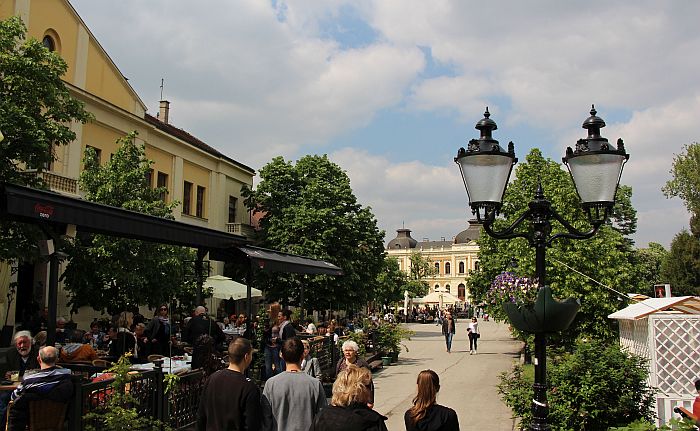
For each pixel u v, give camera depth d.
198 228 11.15
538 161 31.56
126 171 21.58
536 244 5.92
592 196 5.75
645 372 8.80
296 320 18.78
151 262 19.75
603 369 8.60
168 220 10.21
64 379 6.50
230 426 5.15
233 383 5.26
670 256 47.84
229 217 40.34
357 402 4.76
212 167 38.25
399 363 24.12
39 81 15.51
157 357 10.69
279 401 5.48
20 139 14.75
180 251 21.55
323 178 38.59
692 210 46.31
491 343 37.03
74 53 25.75
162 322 12.93
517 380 10.08
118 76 28.89
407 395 15.25
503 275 6.49
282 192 38.16
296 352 5.74
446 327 29.91
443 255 127.25
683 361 10.48
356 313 39.06
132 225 9.19
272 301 35.12
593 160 5.73
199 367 9.12
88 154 21.70
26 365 9.13
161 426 7.76
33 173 15.48
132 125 29.64
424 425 5.15
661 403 10.45
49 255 8.50
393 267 69.12
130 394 7.12
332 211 36.69
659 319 10.67
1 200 7.28
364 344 21.56
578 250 18.77
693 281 45.88
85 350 10.31
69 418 6.55
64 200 7.86
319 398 5.59
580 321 18.31
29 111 15.32
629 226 44.16
